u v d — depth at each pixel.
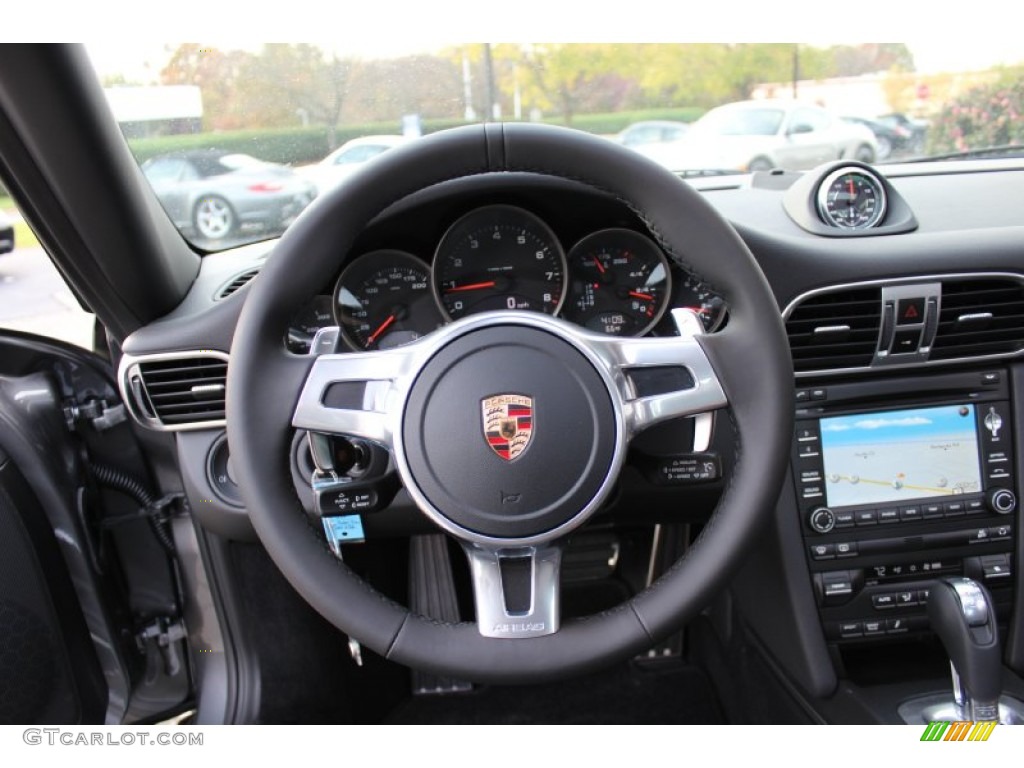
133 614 1.66
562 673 0.94
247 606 1.63
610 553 1.93
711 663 1.94
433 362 0.95
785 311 1.41
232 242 1.63
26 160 1.17
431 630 0.95
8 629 1.33
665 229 0.98
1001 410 1.53
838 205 1.55
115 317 1.39
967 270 1.41
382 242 1.33
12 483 1.35
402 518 1.23
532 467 0.93
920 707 1.41
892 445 1.52
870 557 1.52
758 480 0.96
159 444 1.58
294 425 0.97
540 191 1.27
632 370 0.98
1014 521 1.54
